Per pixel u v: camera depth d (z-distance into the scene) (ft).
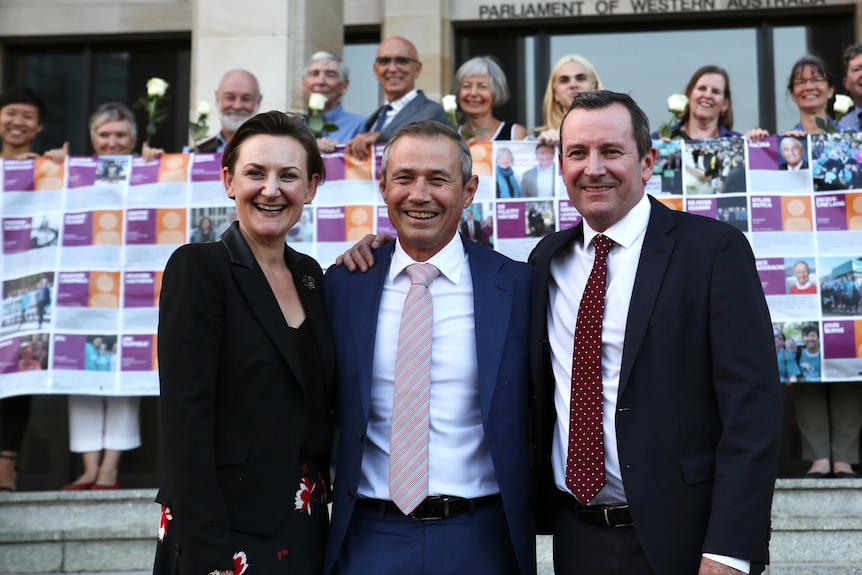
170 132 32.50
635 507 10.19
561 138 11.10
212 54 25.70
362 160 18.61
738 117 30.99
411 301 11.15
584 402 10.61
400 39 21.66
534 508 11.28
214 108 25.54
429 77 30.89
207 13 25.73
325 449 11.16
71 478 26.61
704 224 10.84
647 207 11.14
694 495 10.20
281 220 10.92
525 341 11.33
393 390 11.01
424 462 10.74
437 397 10.98
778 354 17.62
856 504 16.52
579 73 20.76
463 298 11.34
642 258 10.78
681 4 30.73
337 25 28.22
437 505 10.72
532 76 31.83
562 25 31.73
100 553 16.55
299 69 25.72
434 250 11.40
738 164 17.97
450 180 11.07
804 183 17.84
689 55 31.30
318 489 10.89
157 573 10.21
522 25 31.81
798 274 17.67
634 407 10.38
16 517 17.16
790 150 17.89
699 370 10.41
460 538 10.71
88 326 18.61
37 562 16.49
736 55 31.09
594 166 10.68
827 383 18.47
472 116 21.68
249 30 25.63
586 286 10.93
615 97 10.89
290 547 10.36
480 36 32.07
